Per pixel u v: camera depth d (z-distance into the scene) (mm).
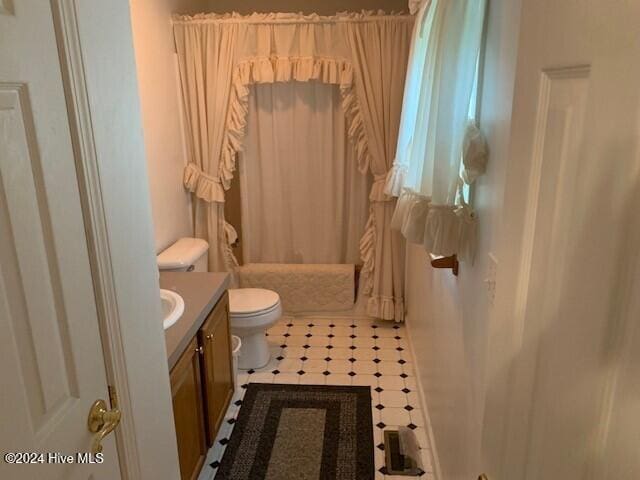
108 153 1058
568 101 618
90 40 983
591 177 546
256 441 2338
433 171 1451
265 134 3348
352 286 3531
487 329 1303
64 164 901
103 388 1047
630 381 469
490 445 928
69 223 917
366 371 2934
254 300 2936
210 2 3453
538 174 712
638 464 456
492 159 1280
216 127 3107
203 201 3305
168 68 2922
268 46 2992
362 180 3396
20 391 781
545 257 680
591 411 538
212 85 3051
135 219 1190
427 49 1697
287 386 2779
